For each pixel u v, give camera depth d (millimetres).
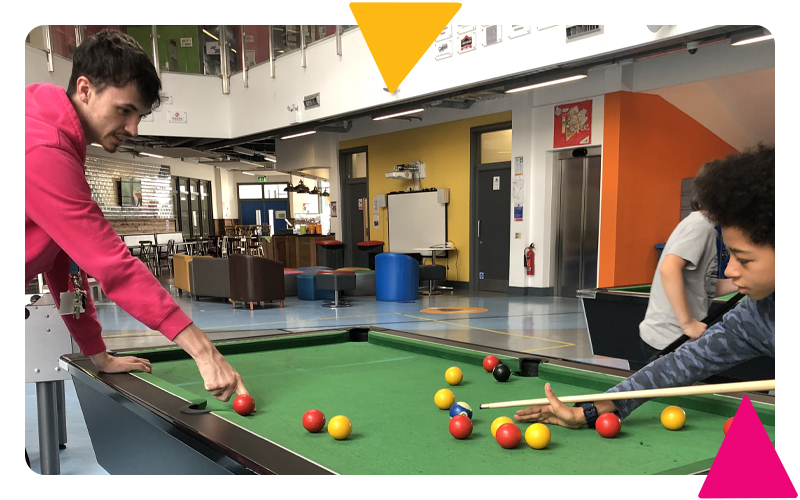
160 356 2477
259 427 1565
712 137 8906
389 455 1341
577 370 1979
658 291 2670
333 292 9164
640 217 8156
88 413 2105
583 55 5957
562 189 9000
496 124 9672
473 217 10211
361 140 12320
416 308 8023
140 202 16438
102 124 1651
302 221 23953
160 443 1528
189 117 11203
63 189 1528
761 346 1469
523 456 1327
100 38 1620
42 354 2633
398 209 11375
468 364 2365
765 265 1115
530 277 9312
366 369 2291
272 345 2689
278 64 10297
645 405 1741
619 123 7832
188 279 9570
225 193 22828
